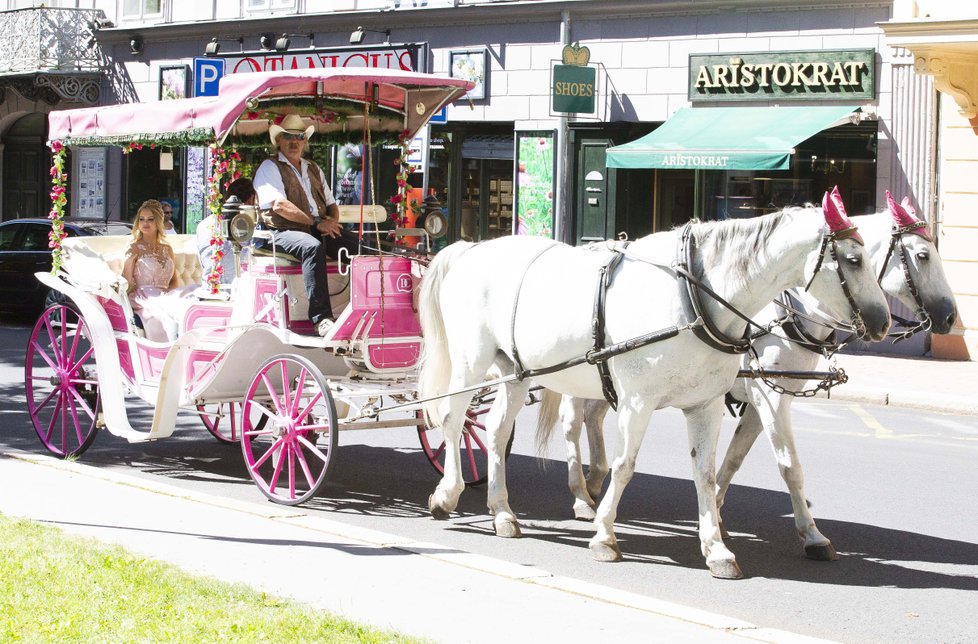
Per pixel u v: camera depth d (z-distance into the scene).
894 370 16.97
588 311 7.67
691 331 7.15
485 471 10.38
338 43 25.23
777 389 7.73
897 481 10.20
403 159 11.04
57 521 7.80
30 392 11.27
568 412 9.05
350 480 10.12
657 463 10.84
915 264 7.66
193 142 9.53
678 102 20.97
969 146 18.22
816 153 19.69
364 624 5.74
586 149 21.89
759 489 9.84
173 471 10.31
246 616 5.76
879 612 6.75
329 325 9.09
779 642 5.90
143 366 10.39
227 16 27.27
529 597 6.50
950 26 16.72
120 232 21.05
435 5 23.53
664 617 6.30
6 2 31.92
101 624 5.54
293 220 9.44
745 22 20.27
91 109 10.59
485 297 8.54
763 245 7.01
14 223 21.84
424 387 8.96
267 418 11.82
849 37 19.33
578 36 21.95
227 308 9.71
